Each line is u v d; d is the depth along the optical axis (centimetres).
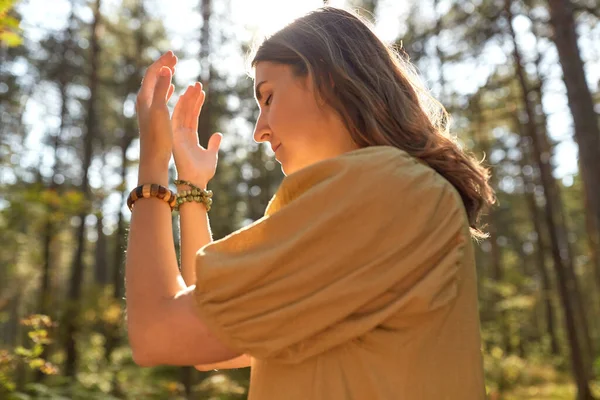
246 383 746
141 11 1783
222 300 66
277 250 65
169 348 68
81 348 1098
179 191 102
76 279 1525
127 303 71
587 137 836
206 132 1103
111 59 1912
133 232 75
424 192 69
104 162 2128
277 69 84
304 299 65
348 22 84
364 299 65
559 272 1258
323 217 66
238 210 2089
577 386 1170
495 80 1263
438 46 1335
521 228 3055
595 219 826
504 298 1708
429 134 81
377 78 81
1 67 1655
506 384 1302
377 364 66
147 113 82
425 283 67
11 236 876
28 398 340
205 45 1144
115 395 819
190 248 99
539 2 1105
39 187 727
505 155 2016
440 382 67
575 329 1213
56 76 1758
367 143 79
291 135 81
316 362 67
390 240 67
